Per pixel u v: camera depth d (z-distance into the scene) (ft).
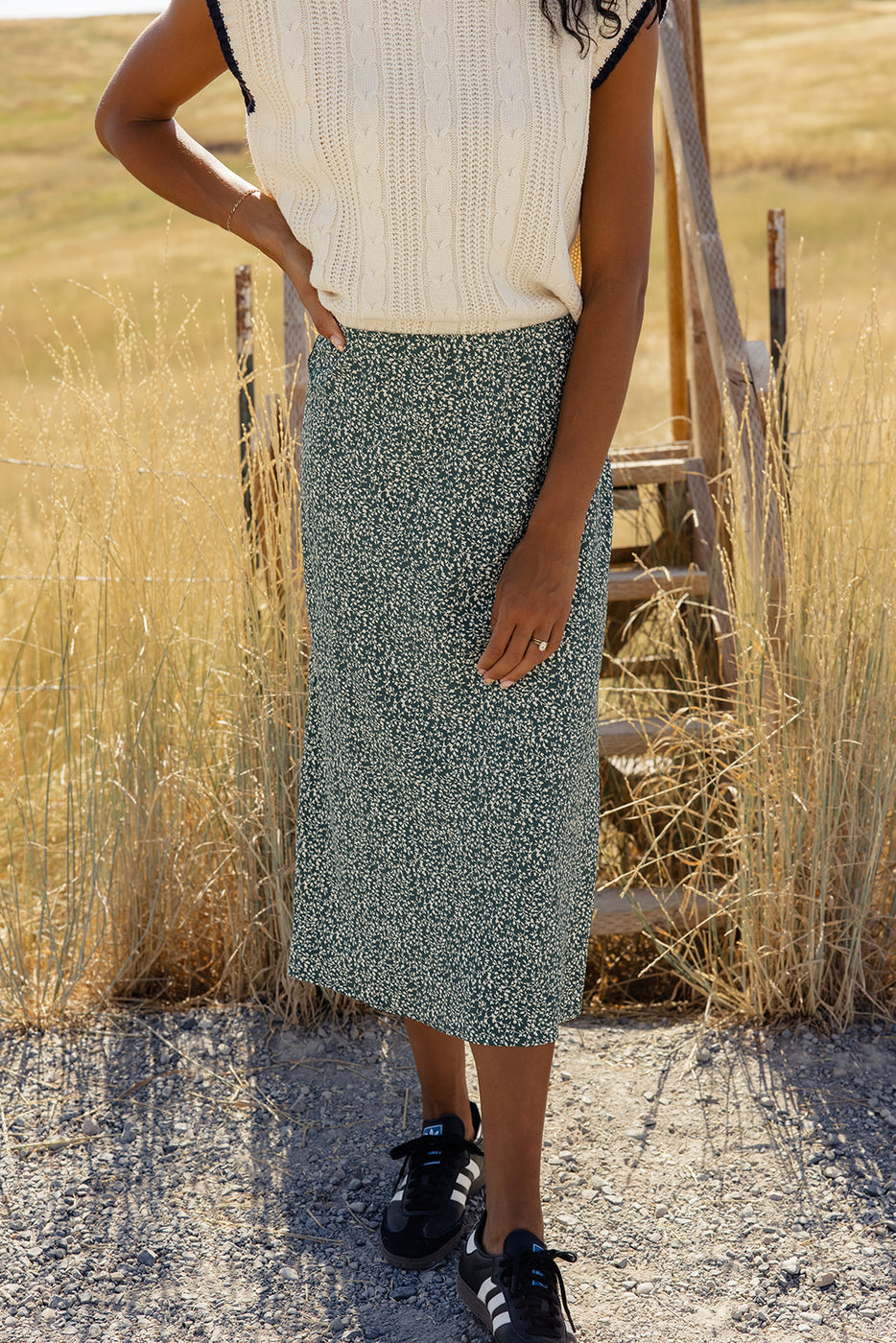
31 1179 5.75
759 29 126.82
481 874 4.54
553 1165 5.82
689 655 9.23
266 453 7.20
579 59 3.91
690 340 9.59
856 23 125.18
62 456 7.72
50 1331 4.84
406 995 4.99
